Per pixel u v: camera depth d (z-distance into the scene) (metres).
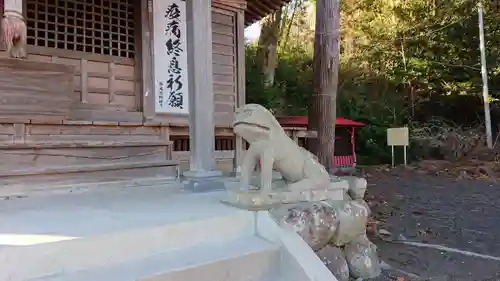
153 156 5.11
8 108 4.76
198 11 3.83
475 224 5.11
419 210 6.08
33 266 1.87
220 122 7.25
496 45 15.18
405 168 11.98
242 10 7.57
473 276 3.24
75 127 4.76
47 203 3.22
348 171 10.92
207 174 3.84
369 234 4.51
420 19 16.72
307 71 18.39
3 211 2.83
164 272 1.93
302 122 10.27
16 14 2.98
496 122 14.98
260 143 2.97
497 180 9.52
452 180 9.67
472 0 15.34
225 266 2.15
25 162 4.14
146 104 6.28
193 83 3.84
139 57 6.32
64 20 5.87
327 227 2.86
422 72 16.12
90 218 2.52
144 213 2.68
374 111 16.19
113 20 6.30
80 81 5.84
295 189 2.94
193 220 2.43
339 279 2.94
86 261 2.01
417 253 3.86
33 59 5.47
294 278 2.33
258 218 2.65
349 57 18.80
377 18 18.20
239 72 7.52
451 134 14.22
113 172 4.62
